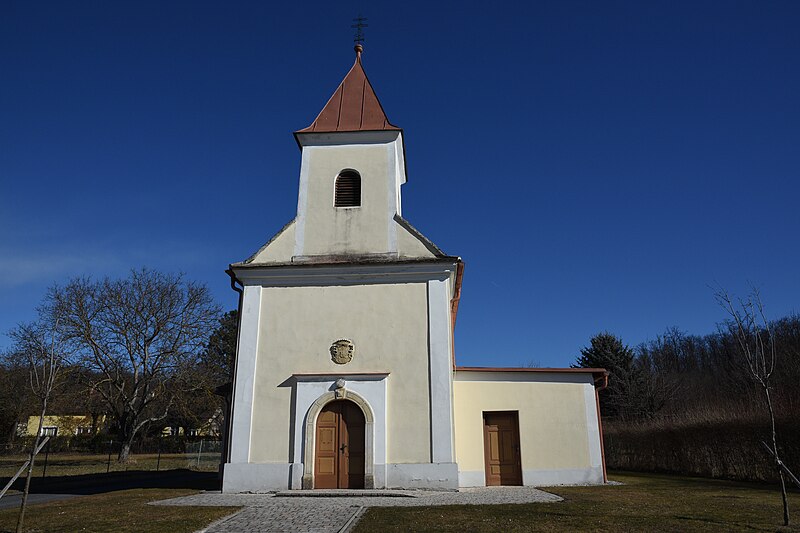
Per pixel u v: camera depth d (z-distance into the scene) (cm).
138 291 4041
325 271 1731
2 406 4478
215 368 4600
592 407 1870
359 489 1525
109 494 1547
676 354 6819
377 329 1669
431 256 1752
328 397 1602
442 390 1595
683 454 2511
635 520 984
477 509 1128
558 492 1489
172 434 5403
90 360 3806
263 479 1543
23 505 841
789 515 1045
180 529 941
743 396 3472
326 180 1903
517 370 1902
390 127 1966
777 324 4628
